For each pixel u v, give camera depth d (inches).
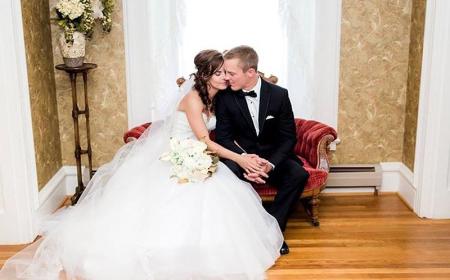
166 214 132.4
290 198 150.1
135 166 144.8
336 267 137.4
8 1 139.6
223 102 150.6
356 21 177.2
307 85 176.7
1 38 140.6
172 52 173.3
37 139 159.9
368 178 184.2
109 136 183.2
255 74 148.7
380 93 183.0
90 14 163.2
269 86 153.0
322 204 179.3
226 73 145.7
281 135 153.8
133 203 135.9
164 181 138.9
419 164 168.9
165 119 152.3
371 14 177.0
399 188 187.8
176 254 129.6
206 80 145.8
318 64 179.0
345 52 179.5
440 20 155.7
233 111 150.3
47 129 169.6
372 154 187.3
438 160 163.8
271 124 153.2
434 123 161.9
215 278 130.0
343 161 187.5
